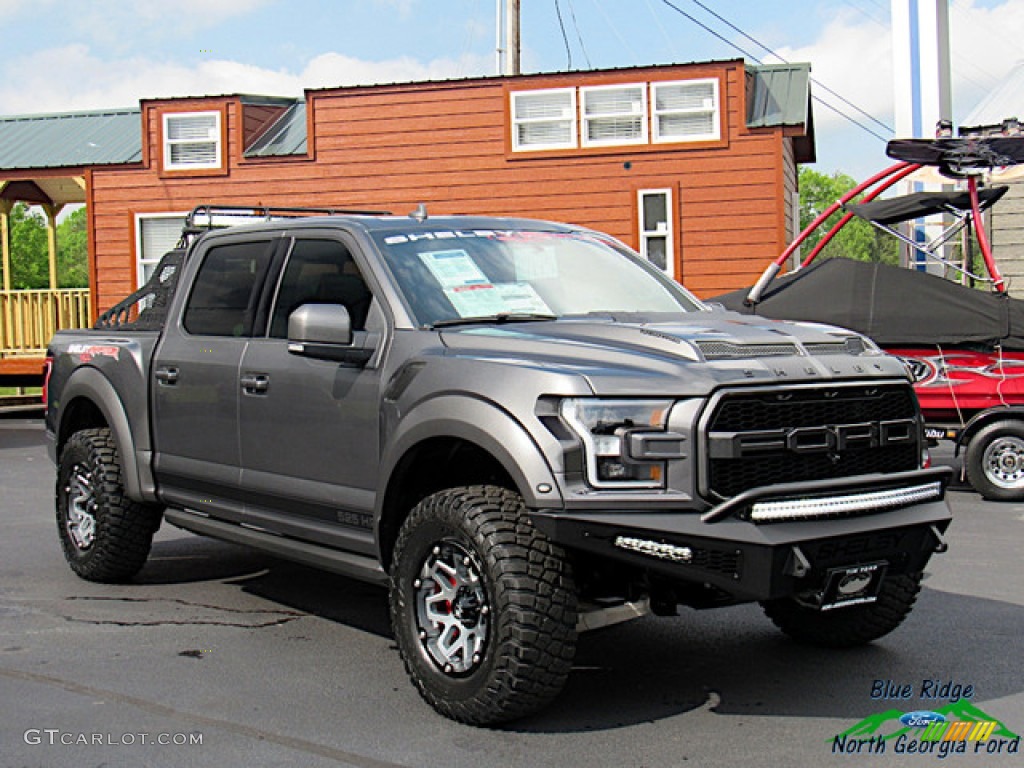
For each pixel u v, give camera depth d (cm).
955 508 1030
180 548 831
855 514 446
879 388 470
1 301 2252
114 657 555
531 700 434
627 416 426
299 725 457
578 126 1964
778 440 434
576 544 420
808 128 2175
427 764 414
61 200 2562
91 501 703
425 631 466
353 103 2053
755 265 1897
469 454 495
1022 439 1062
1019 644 572
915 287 1086
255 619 630
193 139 2131
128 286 2173
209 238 658
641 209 1942
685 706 479
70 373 727
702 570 420
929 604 659
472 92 2003
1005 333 1052
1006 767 412
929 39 2030
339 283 561
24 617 633
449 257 553
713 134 1914
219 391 603
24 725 459
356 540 523
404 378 491
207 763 417
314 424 541
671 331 471
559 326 499
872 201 1313
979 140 1163
